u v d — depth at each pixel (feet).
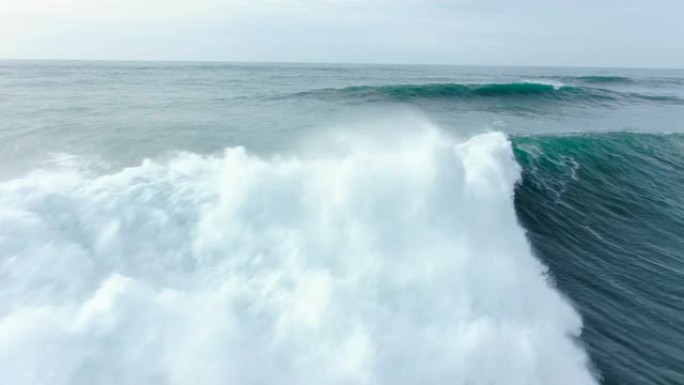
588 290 25.76
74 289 18.89
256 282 20.79
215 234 23.15
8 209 21.83
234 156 31.24
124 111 59.26
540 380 18.72
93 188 24.91
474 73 231.50
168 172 28.14
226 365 16.80
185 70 193.88
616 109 89.40
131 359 16.35
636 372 19.71
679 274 28.12
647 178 42.70
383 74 199.11
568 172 40.98
